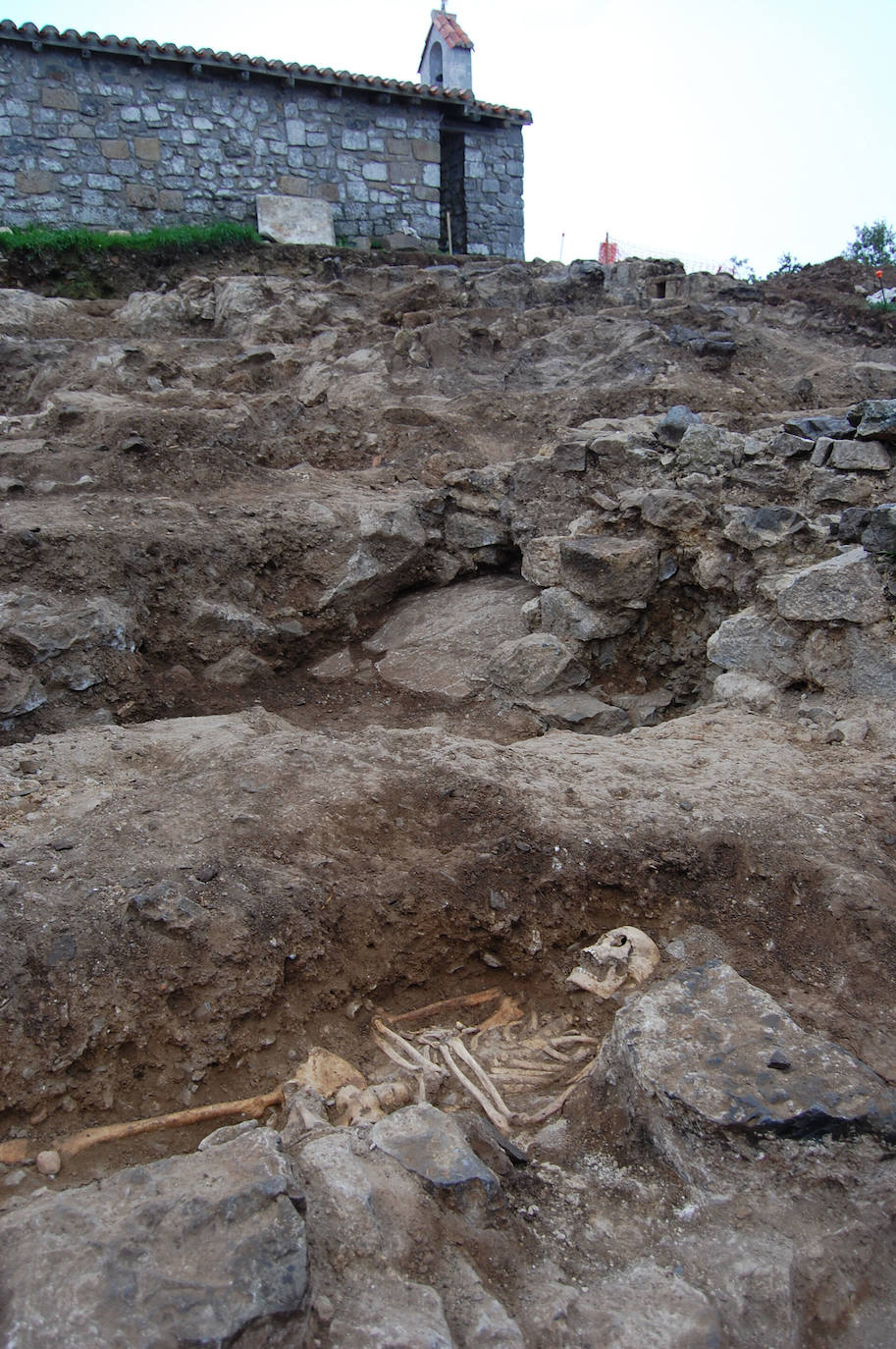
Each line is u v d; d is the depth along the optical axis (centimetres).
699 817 374
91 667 577
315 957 308
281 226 1614
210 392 961
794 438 588
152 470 777
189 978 287
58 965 280
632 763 428
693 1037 272
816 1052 265
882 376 1016
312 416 918
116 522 672
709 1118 245
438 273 1442
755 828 369
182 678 632
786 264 2369
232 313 1220
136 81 1512
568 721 580
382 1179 228
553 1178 257
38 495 726
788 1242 228
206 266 1446
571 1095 287
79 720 565
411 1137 243
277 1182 207
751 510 560
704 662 605
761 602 528
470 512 757
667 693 619
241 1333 178
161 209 1555
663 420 700
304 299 1227
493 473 754
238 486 786
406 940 326
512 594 719
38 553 618
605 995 320
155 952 289
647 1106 259
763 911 343
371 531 719
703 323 1215
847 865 353
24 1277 186
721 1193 242
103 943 287
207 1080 281
